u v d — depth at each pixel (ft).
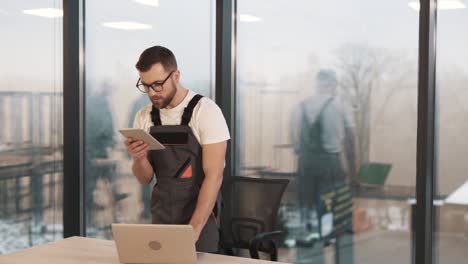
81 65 15.11
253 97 13.30
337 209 12.68
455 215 11.59
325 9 12.44
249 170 13.51
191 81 13.71
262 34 13.08
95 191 15.26
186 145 8.96
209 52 13.44
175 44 13.87
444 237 11.73
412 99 11.72
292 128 12.97
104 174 15.11
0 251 15.61
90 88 15.10
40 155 15.31
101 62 14.90
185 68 13.76
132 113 14.57
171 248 7.62
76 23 14.85
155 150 9.18
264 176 13.34
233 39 13.38
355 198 12.46
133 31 14.40
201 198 8.71
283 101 13.00
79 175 15.15
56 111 15.16
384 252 12.23
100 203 15.21
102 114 14.99
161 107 8.94
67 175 14.90
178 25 13.80
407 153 11.85
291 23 12.79
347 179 12.51
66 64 14.69
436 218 11.78
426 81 11.14
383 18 11.90
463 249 11.55
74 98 14.88
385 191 12.14
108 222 15.15
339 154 12.55
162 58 8.63
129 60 14.52
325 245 12.87
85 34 15.07
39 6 15.07
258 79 13.21
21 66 15.21
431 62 11.27
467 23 11.19
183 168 9.02
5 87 15.28
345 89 12.37
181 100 9.09
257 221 10.54
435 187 11.75
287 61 12.89
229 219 10.86
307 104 12.78
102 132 15.05
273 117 13.14
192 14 13.60
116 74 14.71
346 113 12.41
